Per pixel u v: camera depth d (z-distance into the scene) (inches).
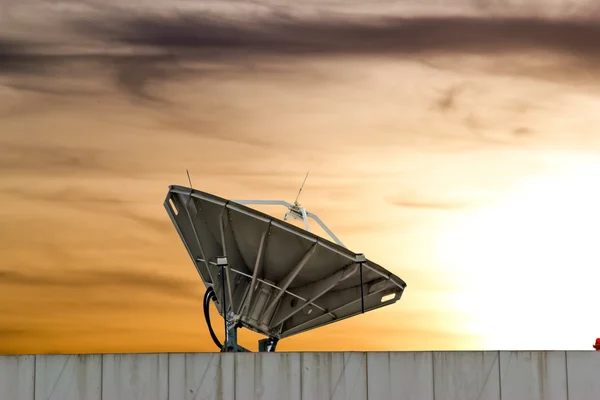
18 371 1549.0
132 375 1552.7
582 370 1545.3
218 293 1903.3
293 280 1921.8
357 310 1956.2
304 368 1555.1
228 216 1819.6
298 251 1855.3
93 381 1550.2
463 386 1552.7
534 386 1547.7
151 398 1549.0
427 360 1557.6
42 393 1546.5
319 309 1957.4
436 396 1551.4
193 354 1555.1
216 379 1552.7
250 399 1551.4
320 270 1886.1
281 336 1979.6
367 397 1552.7
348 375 1555.1
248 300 1905.8
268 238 1839.3
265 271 1908.2
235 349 1911.9
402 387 1553.9
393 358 1557.6
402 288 1913.1
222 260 1803.6
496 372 1552.7
